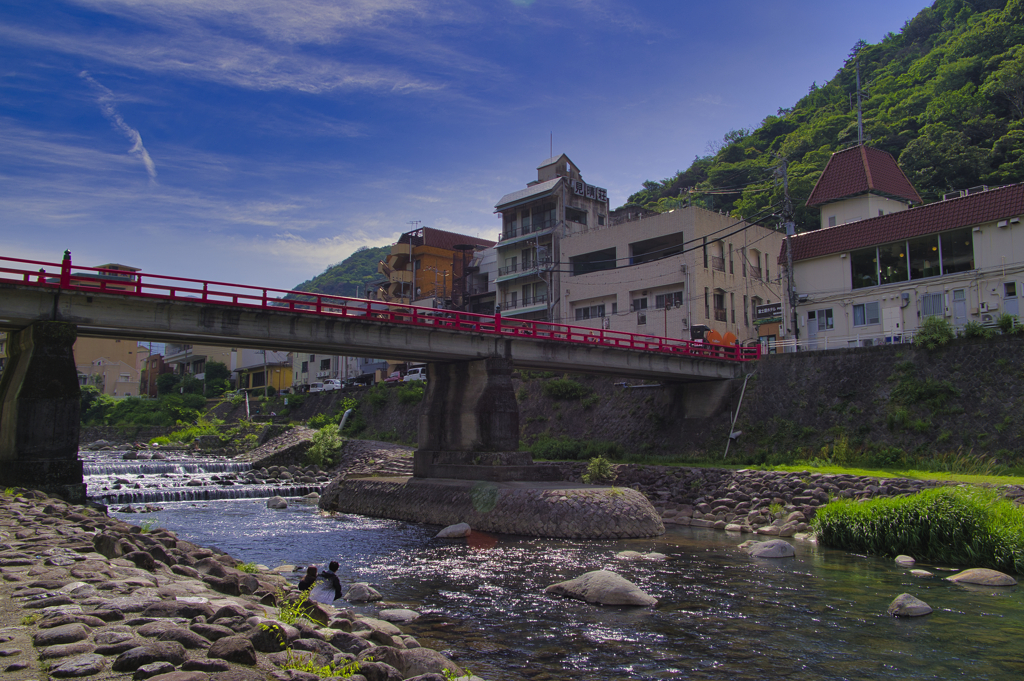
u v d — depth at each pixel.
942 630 12.29
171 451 62.69
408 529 26.70
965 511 18.69
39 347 22.97
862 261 39.84
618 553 20.75
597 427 46.91
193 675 5.26
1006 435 28.23
